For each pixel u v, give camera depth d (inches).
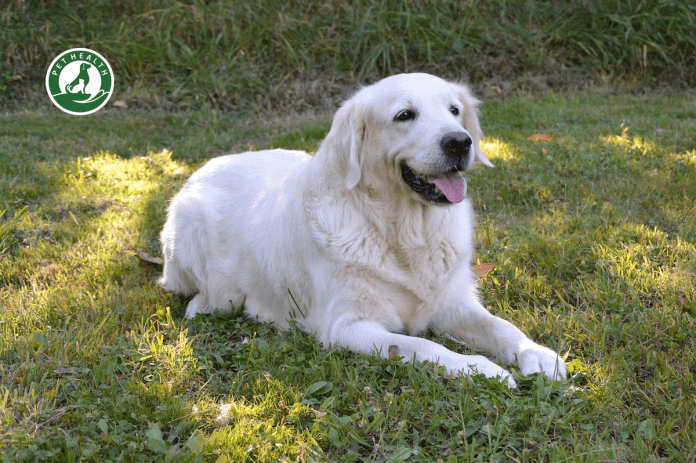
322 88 435.8
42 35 470.3
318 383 112.0
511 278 161.5
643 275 150.7
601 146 273.3
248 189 165.0
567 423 99.2
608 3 486.6
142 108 422.0
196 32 467.5
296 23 474.6
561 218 198.4
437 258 136.4
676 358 118.3
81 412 105.7
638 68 458.9
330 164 138.3
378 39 460.8
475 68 454.9
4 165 272.2
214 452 94.6
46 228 210.2
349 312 133.1
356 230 132.8
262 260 150.2
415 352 121.6
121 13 498.0
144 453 95.4
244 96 429.7
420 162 128.6
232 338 142.8
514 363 123.9
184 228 165.2
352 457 93.6
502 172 246.8
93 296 158.9
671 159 248.1
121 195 245.6
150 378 118.8
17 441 95.6
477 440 96.9
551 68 457.7
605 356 120.3
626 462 90.3
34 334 130.6
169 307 155.7
